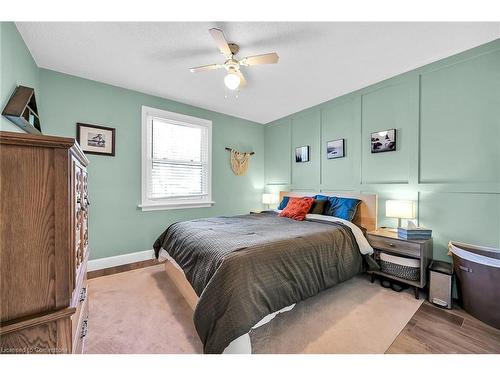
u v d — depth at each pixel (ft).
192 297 6.10
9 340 2.29
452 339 5.01
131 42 6.59
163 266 9.50
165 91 10.14
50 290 2.43
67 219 2.48
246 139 14.25
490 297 5.49
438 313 6.05
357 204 9.12
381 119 9.06
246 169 14.23
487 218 6.59
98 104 9.16
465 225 6.97
